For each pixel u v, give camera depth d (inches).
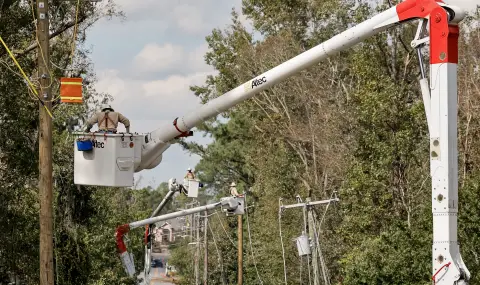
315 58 653.9
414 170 1488.7
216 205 1149.1
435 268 579.8
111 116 764.0
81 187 1435.8
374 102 1453.0
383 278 1176.8
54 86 1243.8
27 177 1234.0
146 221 1096.8
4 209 1186.6
